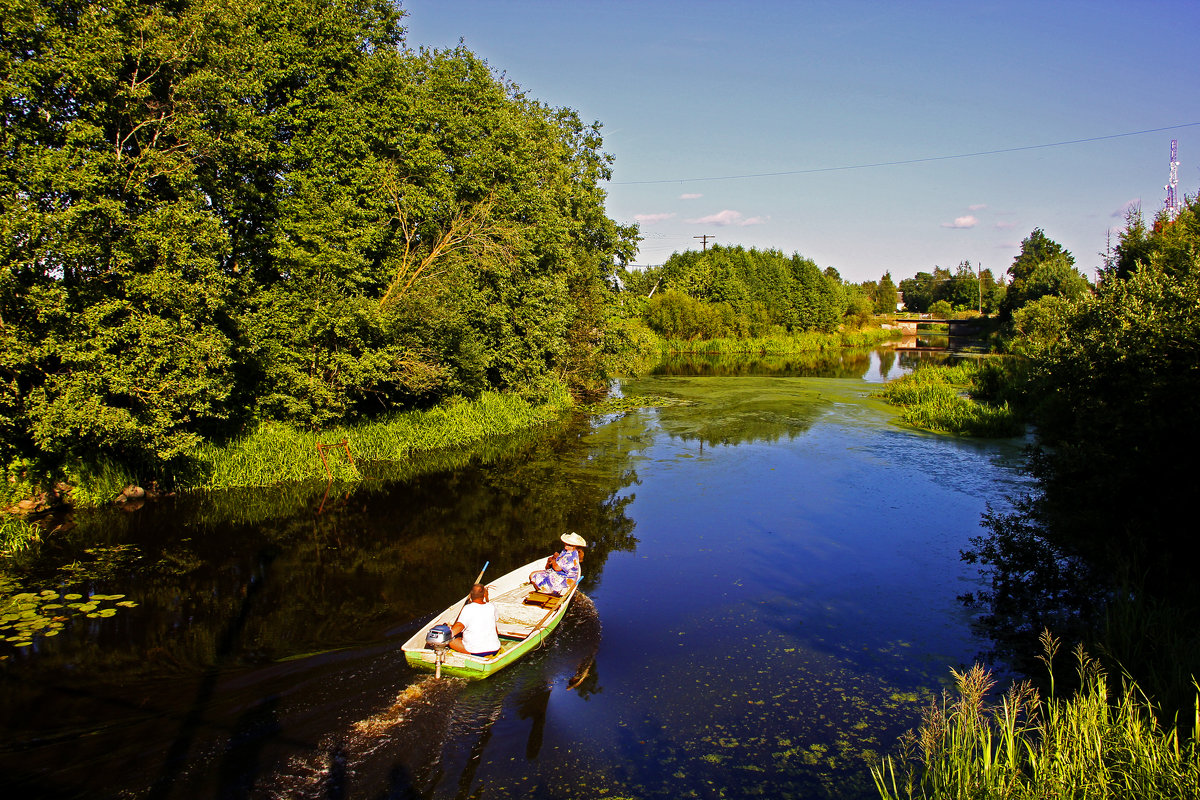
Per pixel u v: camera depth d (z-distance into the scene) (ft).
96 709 21.24
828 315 269.44
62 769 18.12
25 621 27.84
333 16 58.03
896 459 61.82
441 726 21.04
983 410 77.66
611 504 47.65
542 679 24.44
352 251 54.19
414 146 64.90
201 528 40.55
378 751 19.54
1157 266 37.83
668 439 71.15
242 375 54.95
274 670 23.93
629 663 25.99
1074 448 33.22
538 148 89.40
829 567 36.42
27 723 20.38
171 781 17.74
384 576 33.47
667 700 23.40
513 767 19.44
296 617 28.53
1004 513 45.70
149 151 40.88
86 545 37.17
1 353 36.37
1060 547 34.35
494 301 79.66
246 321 49.42
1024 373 86.07
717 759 20.20
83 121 38.01
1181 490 28.37
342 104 57.67
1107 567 31.35
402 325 59.93
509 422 76.02
